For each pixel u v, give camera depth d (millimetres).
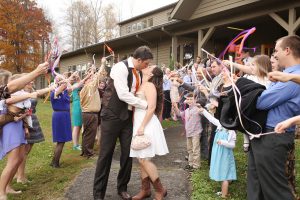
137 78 3824
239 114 2553
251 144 2654
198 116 5043
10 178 4070
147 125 3746
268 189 2504
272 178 2486
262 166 2518
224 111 2734
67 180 4852
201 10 10633
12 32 27453
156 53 16062
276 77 2172
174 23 11789
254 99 2512
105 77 6754
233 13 10141
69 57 25891
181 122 9688
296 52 2492
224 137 3896
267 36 11602
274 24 11188
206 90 4035
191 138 5207
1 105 3879
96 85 6121
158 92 3895
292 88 2432
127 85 3764
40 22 29516
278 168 2486
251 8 9508
